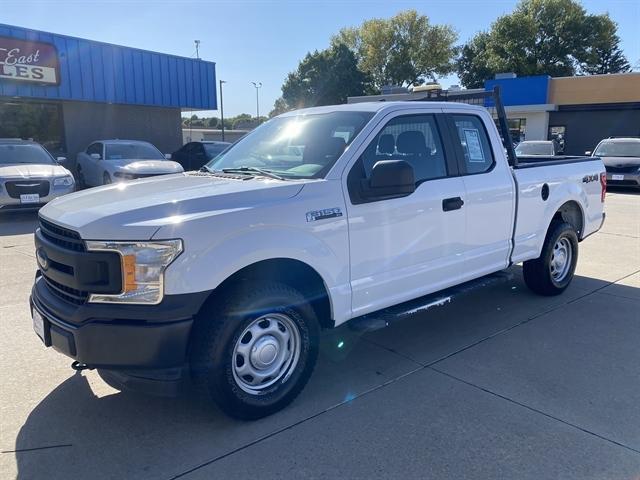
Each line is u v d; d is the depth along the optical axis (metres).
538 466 2.88
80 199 3.55
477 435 3.18
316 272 3.54
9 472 2.85
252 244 3.16
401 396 3.66
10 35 15.09
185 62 19.64
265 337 3.35
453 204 4.37
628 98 28.05
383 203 3.85
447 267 4.42
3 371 4.02
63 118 17.30
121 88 17.84
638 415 3.39
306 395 3.69
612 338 4.70
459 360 4.25
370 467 2.88
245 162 4.31
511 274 5.16
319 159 3.82
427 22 62.38
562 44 51.31
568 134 30.50
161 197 3.28
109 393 3.71
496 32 52.91
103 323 2.92
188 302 2.95
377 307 3.93
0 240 8.89
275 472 2.85
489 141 4.95
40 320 3.29
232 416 3.28
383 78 64.06
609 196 15.70
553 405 3.52
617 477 2.79
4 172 10.75
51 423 3.32
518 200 5.09
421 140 4.35
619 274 6.85
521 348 4.49
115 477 2.81
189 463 2.93
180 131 20.56
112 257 2.91
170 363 2.97
